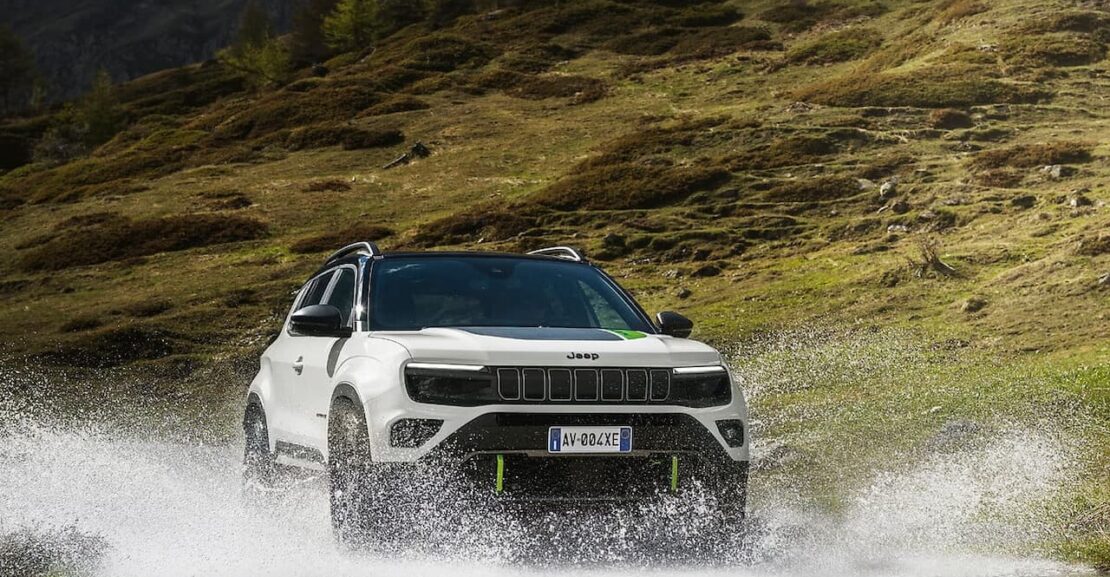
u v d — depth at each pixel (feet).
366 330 22.94
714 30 245.45
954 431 35.47
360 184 149.07
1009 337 54.80
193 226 128.88
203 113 297.33
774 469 34.78
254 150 181.47
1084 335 52.19
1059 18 164.66
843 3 248.93
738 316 72.74
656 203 112.98
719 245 96.94
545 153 157.48
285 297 99.25
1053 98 134.92
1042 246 74.23
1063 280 61.72
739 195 110.73
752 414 46.50
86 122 320.29
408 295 23.89
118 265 119.96
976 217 89.35
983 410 38.99
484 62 240.12
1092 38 157.99
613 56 238.27
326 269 28.02
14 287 115.65
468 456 19.83
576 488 20.17
